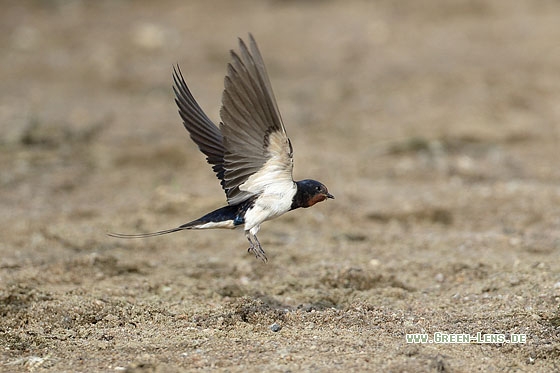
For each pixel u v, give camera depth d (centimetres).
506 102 2122
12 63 2555
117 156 1769
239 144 804
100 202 1524
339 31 2886
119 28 2948
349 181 1631
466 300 1050
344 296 1070
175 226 1371
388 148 1822
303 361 820
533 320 959
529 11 2939
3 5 3156
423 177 1656
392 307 1024
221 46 2744
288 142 793
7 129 1906
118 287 1086
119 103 2217
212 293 1071
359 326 950
